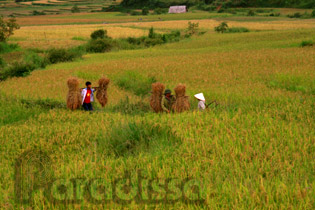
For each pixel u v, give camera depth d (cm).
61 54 4200
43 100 1448
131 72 2292
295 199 411
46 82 2141
